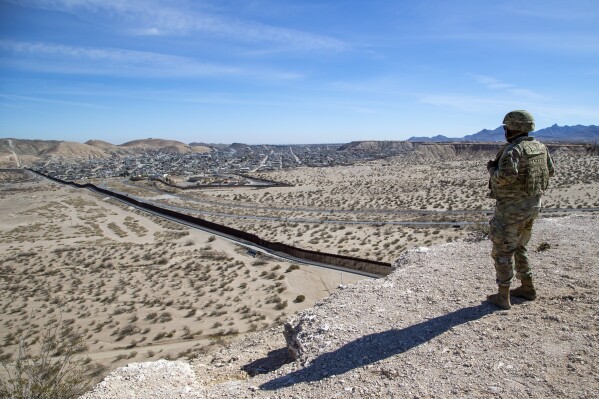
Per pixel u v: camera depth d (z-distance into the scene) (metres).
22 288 44.16
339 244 56.53
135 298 38.72
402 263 11.43
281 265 44.75
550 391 5.10
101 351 26.48
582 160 126.88
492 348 6.27
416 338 7.02
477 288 8.59
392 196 103.44
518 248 7.58
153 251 59.00
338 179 158.62
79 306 37.03
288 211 93.88
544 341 6.18
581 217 13.10
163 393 7.43
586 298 7.26
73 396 8.88
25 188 170.50
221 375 8.83
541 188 6.83
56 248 64.44
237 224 80.44
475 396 5.27
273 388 6.64
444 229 58.78
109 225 84.94
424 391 5.58
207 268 47.22
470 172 136.38
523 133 6.83
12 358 25.33
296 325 9.06
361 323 8.05
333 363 6.88
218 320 31.11
